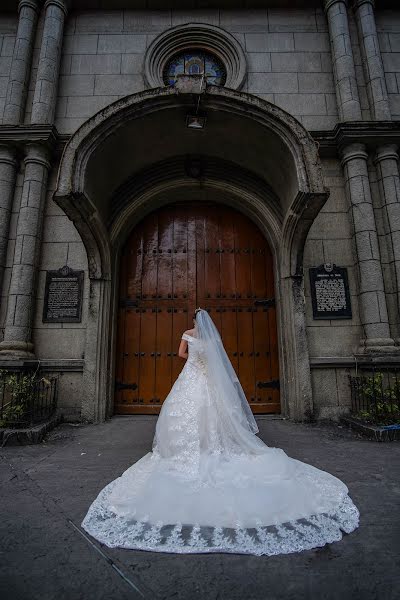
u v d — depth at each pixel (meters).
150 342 6.58
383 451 4.03
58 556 1.97
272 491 2.35
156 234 7.06
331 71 7.27
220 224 7.14
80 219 5.38
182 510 2.22
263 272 6.92
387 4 7.64
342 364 5.95
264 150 5.67
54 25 7.18
